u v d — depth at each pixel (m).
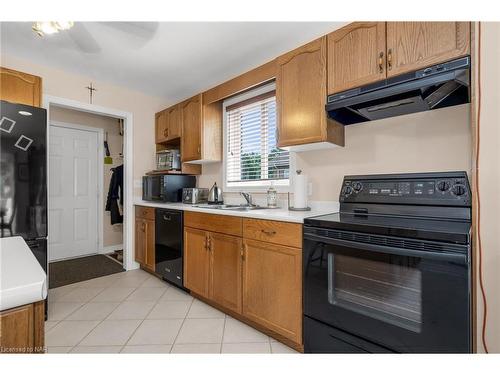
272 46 2.21
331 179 2.06
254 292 1.82
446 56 1.28
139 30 1.99
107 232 4.11
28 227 1.91
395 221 1.36
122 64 2.55
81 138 3.90
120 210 4.03
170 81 2.95
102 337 1.76
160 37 2.08
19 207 1.87
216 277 2.13
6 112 1.83
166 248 2.70
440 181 1.38
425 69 1.34
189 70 2.67
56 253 3.64
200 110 2.80
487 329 1.06
